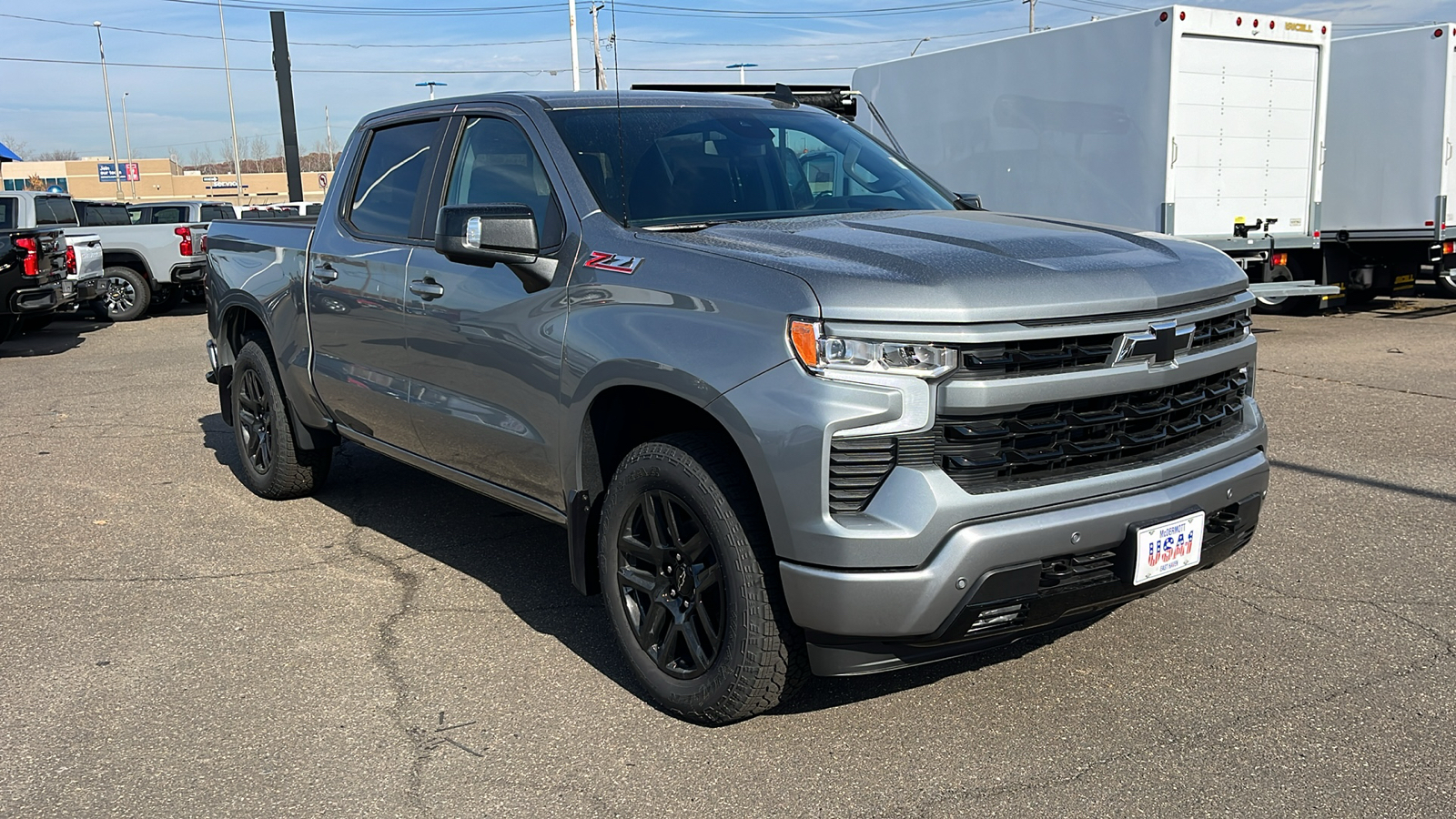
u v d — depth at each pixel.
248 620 4.18
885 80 13.36
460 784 2.98
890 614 2.77
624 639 3.44
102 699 3.53
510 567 4.73
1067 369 2.88
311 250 4.93
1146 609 4.09
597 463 3.50
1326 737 3.12
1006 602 2.83
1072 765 3.00
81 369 10.95
